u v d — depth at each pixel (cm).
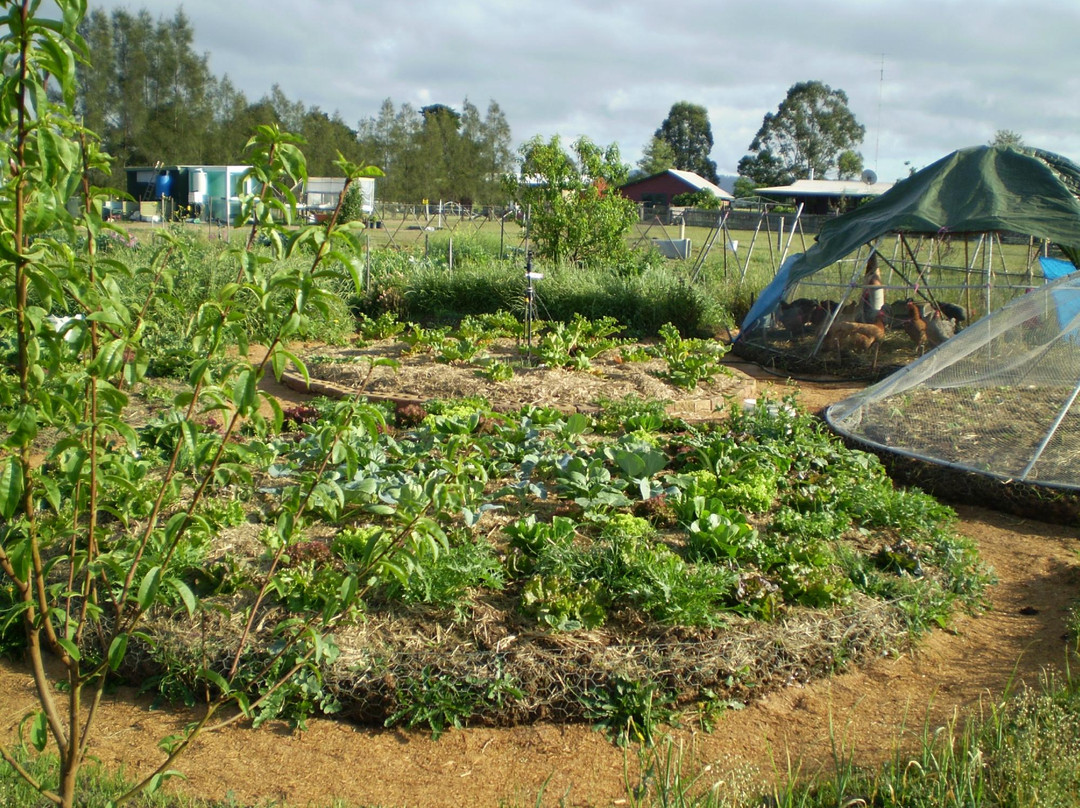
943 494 766
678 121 10456
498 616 485
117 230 285
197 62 5778
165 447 734
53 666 487
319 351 1280
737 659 461
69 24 223
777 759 412
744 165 9169
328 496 310
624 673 444
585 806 381
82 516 541
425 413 899
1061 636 530
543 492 645
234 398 262
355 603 451
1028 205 1305
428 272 1828
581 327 1320
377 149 6141
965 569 598
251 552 534
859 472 743
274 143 279
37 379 242
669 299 1609
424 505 339
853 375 1300
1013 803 351
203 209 3872
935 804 348
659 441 823
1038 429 774
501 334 1414
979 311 1467
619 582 504
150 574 269
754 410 884
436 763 411
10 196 239
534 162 1948
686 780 384
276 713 439
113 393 256
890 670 496
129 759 405
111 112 5634
